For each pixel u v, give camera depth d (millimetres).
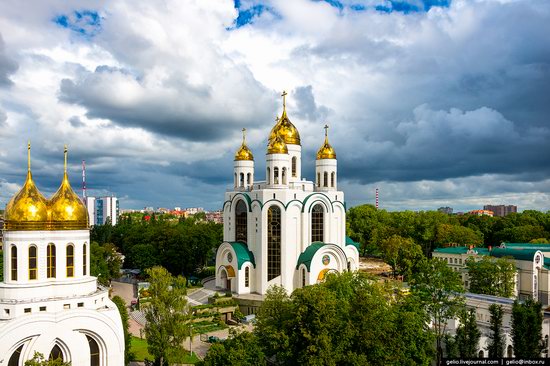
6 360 38500
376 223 177125
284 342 49656
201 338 74688
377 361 50031
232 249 93750
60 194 45906
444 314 62875
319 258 89438
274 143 95188
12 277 43312
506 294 90500
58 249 44469
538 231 160250
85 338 42031
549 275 105000
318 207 95875
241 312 86938
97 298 44875
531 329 59156
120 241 179250
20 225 43125
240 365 45688
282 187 94500
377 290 56781
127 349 58750
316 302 50125
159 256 130375
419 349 53000
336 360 48500
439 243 154250
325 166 102125
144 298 98562
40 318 40000
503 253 113125
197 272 133125
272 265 91938
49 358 38969
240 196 98125
